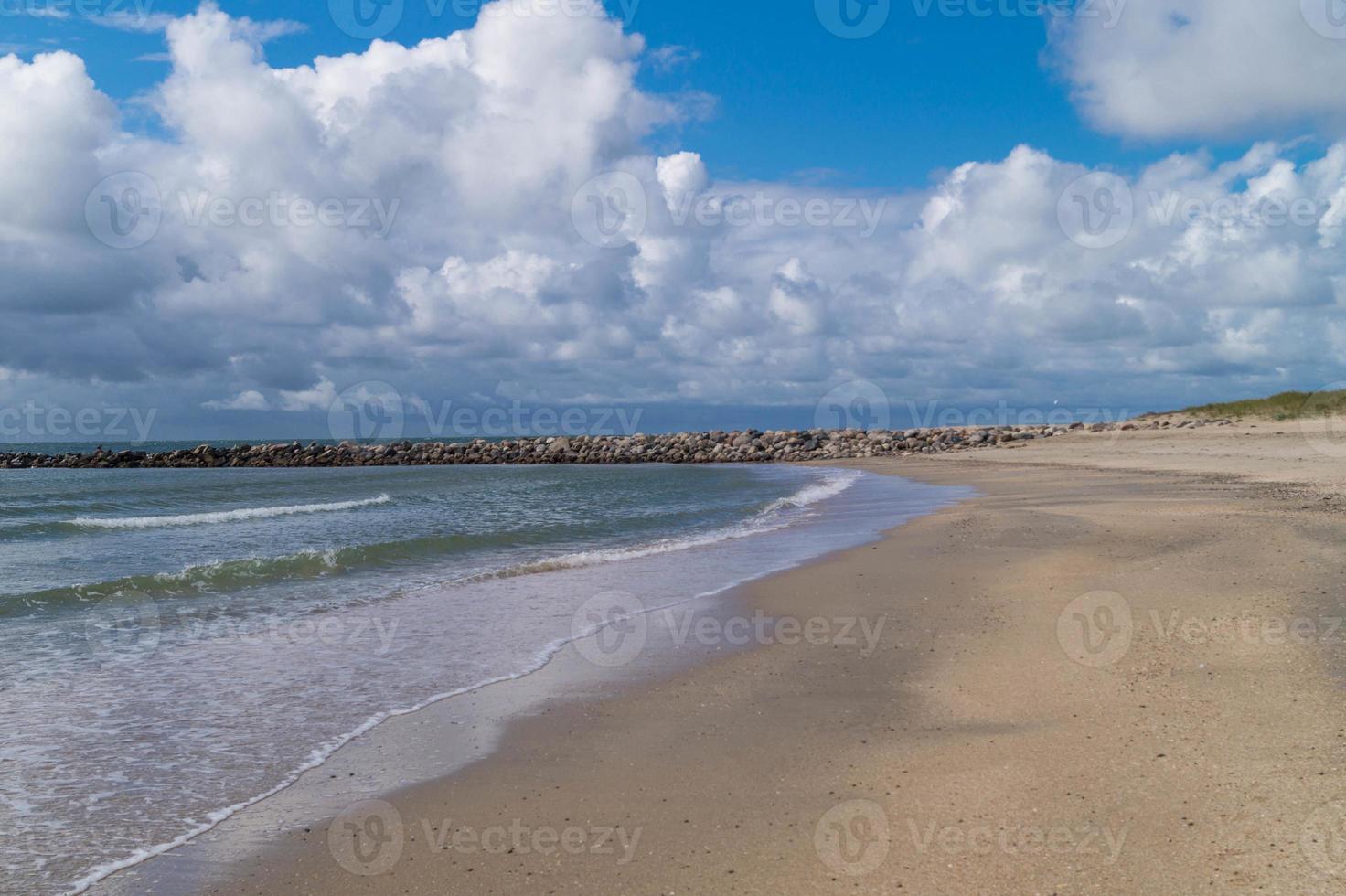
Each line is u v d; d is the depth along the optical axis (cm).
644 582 1190
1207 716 557
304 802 504
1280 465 2362
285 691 721
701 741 584
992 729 573
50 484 4016
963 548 1296
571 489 3262
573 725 626
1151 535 1243
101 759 573
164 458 6538
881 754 542
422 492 3234
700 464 5438
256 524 2100
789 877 397
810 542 1527
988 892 374
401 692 716
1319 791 440
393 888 402
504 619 985
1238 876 373
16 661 821
